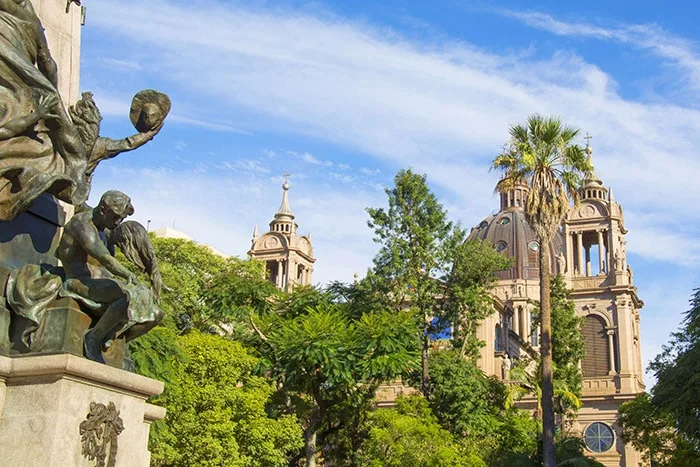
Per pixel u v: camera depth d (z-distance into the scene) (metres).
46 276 7.96
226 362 32.69
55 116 8.40
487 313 51.22
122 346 8.30
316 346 34.75
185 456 30.05
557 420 61.78
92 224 8.21
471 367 48.00
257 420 33.12
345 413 41.34
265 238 90.38
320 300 42.72
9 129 8.00
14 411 7.40
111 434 7.77
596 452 78.50
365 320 36.59
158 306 8.42
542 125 37.69
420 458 38.03
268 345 38.62
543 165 37.47
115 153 9.62
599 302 89.19
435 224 48.28
